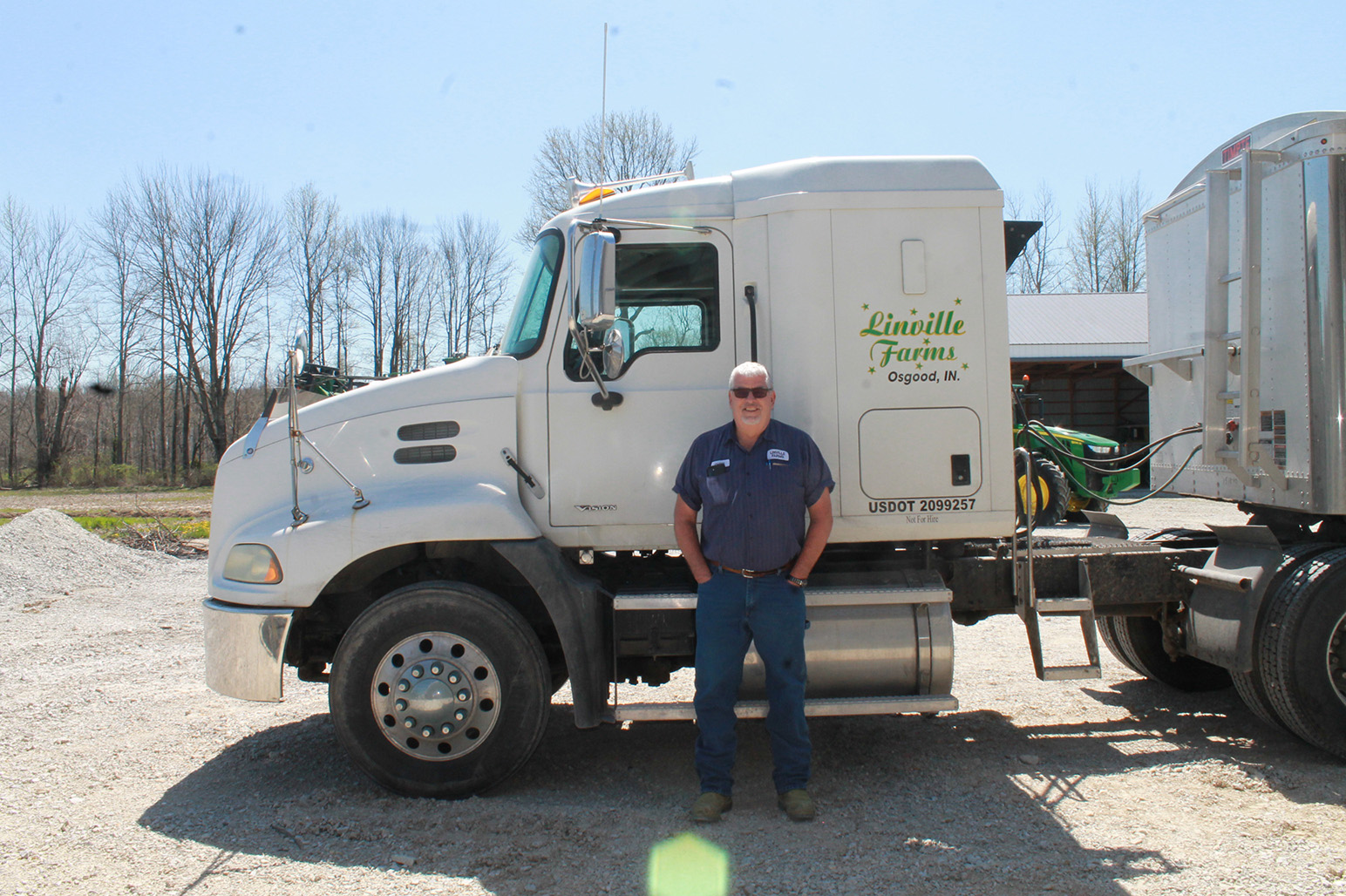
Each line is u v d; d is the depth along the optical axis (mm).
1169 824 3602
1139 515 14812
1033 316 23375
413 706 3934
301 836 3623
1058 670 4363
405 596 3975
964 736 4836
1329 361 4137
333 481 4305
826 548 4508
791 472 3781
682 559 4641
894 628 4141
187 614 8820
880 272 4219
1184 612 4742
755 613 3789
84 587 10305
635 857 3395
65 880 3254
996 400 4234
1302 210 4215
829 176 4254
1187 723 5043
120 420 50906
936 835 3543
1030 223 4605
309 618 4414
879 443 4195
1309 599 4176
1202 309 5059
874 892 3080
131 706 5637
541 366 4277
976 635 7207
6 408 54594
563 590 4004
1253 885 3062
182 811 3924
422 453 4293
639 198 4348
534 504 4242
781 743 3812
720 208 4320
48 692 5969
